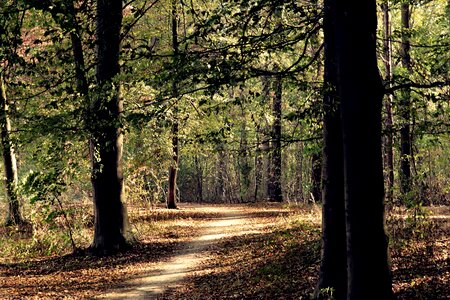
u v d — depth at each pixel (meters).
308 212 20.73
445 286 8.23
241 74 7.55
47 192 15.25
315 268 10.88
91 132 8.72
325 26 7.68
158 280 12.31
